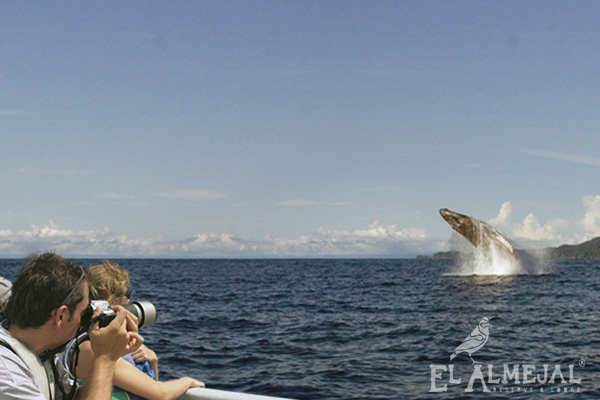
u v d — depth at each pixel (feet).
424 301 93.71
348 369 37.65
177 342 48.80
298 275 217.15
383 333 55.47
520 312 74.38
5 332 7.89
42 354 8.27
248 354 43.32
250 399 9.67
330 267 342.85
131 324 8.43
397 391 31.83
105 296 10.99
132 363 11.20
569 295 101.60
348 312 76.79
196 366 39.01
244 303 91.61
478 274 177.47
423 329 58.29
